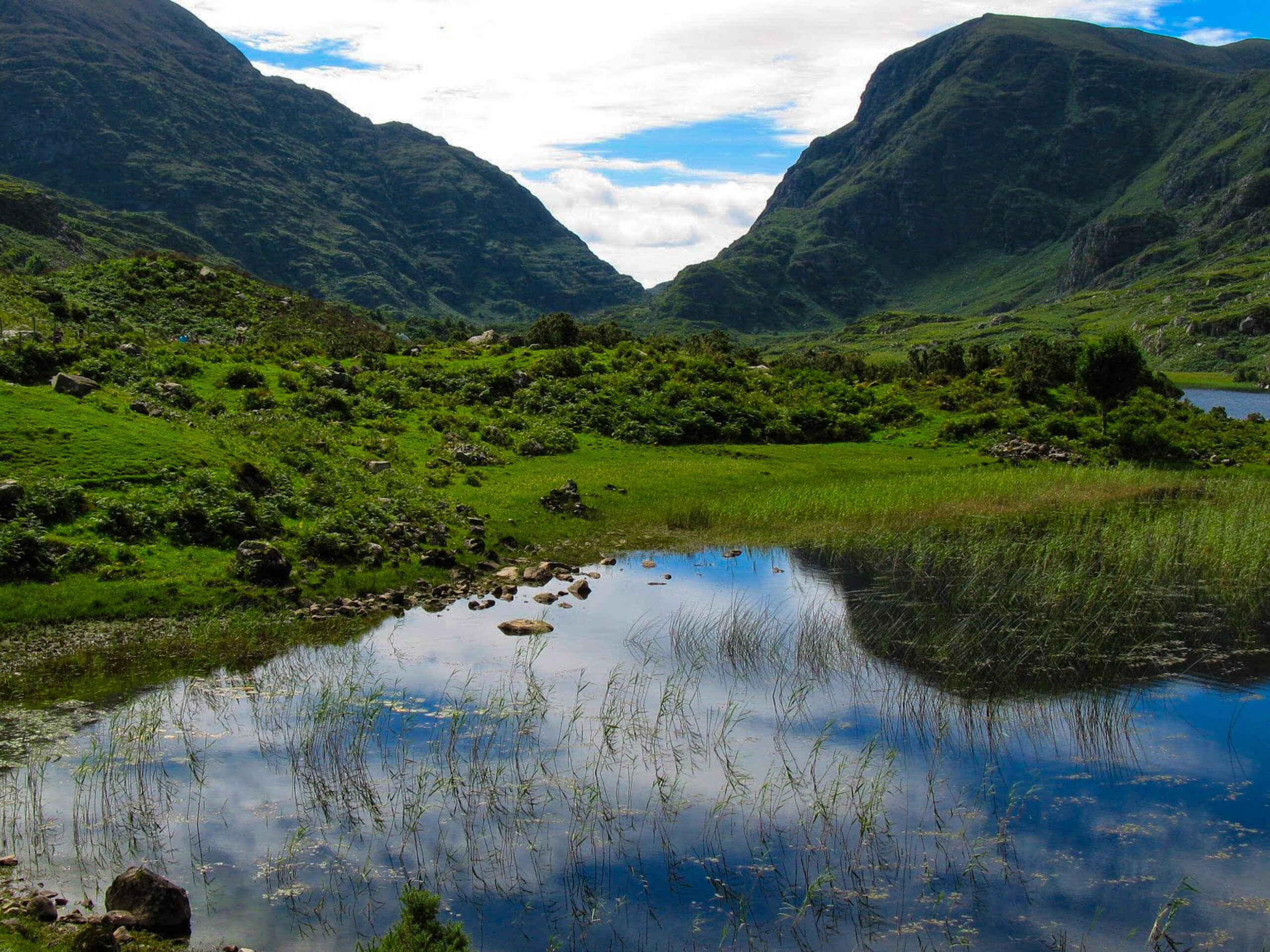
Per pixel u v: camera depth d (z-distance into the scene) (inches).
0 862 564.7
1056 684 925.8
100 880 556.4
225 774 696.4
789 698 880.3
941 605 1177.4
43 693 832.3
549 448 2039.9
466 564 1294.3
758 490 1863.9
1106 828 653.9
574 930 532.4
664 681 915.4
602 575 1306.6
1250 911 563.2
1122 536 1456.7
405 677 901.8
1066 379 2974.9
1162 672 960.3
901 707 861.8
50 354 1663.4
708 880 585.9
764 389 2829.7
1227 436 2522.1
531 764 728.3
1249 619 1127.6
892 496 1788.9
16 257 6820.9
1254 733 815.7
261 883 562.6
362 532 1304.1
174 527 1178.0
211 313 3651.6
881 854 617.6
